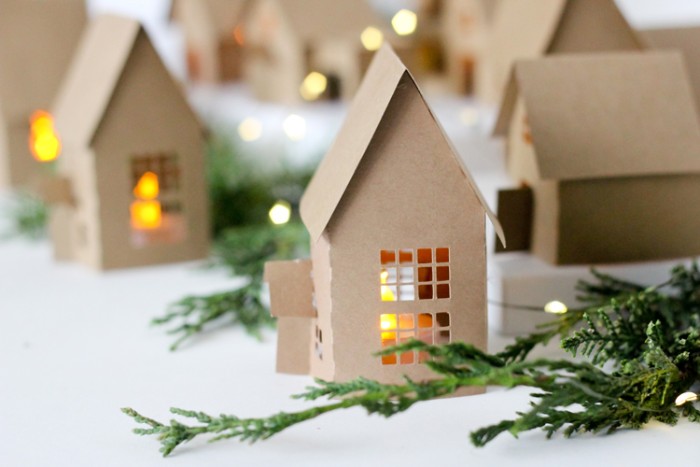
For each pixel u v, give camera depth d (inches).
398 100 26.4
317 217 26.9
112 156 35.1
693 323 28.0
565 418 25.1
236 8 53.2
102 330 31.5
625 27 33.8
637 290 29.9
